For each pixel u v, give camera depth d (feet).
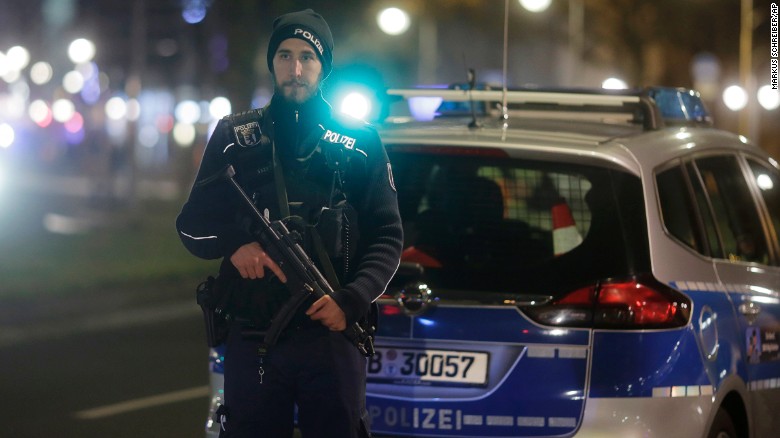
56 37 190.19
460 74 154.10
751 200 24.80
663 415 19.47
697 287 20.77
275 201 16.70
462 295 19.80
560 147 20.11
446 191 20.71
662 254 20.04
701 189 22.21
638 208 19.92
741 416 22.36
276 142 16.85
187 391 40.34
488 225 20.30
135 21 107.86
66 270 71.72
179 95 201.98
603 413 19.25
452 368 19.72
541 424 19.38
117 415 36.35
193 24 109.60
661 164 20.98
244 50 92.68
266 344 16.48
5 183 186.50
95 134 175.01
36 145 247.50
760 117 154.10
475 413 19.57
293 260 16.28
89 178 180.14
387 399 19.88
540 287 19.66
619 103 22.81
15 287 63.00
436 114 25.77
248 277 16.47
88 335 54.90
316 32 16.83
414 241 20.48
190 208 16.87
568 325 19.42
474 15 134.10
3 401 38.52
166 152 225.97
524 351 19.51
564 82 139.33
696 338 20.20
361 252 17.07
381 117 23.57
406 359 19.90
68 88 198.90
